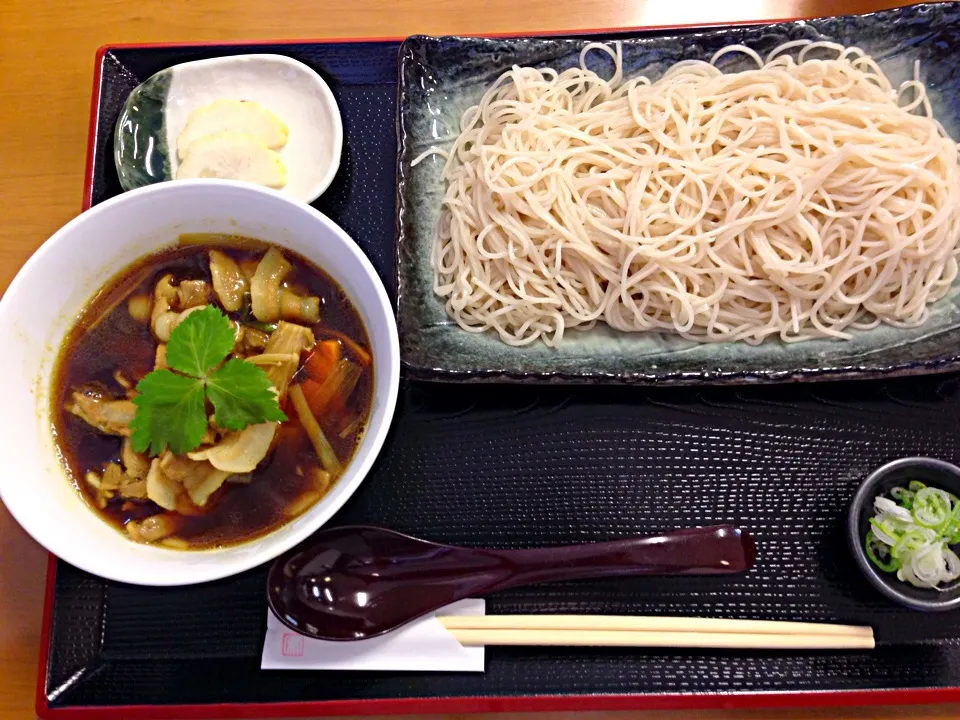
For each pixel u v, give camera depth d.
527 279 0.43
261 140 0.44
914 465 0.36
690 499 0.38
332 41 0.46
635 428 0.39
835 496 0.38
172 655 0.37
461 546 0.38
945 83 0.44
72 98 0.48
